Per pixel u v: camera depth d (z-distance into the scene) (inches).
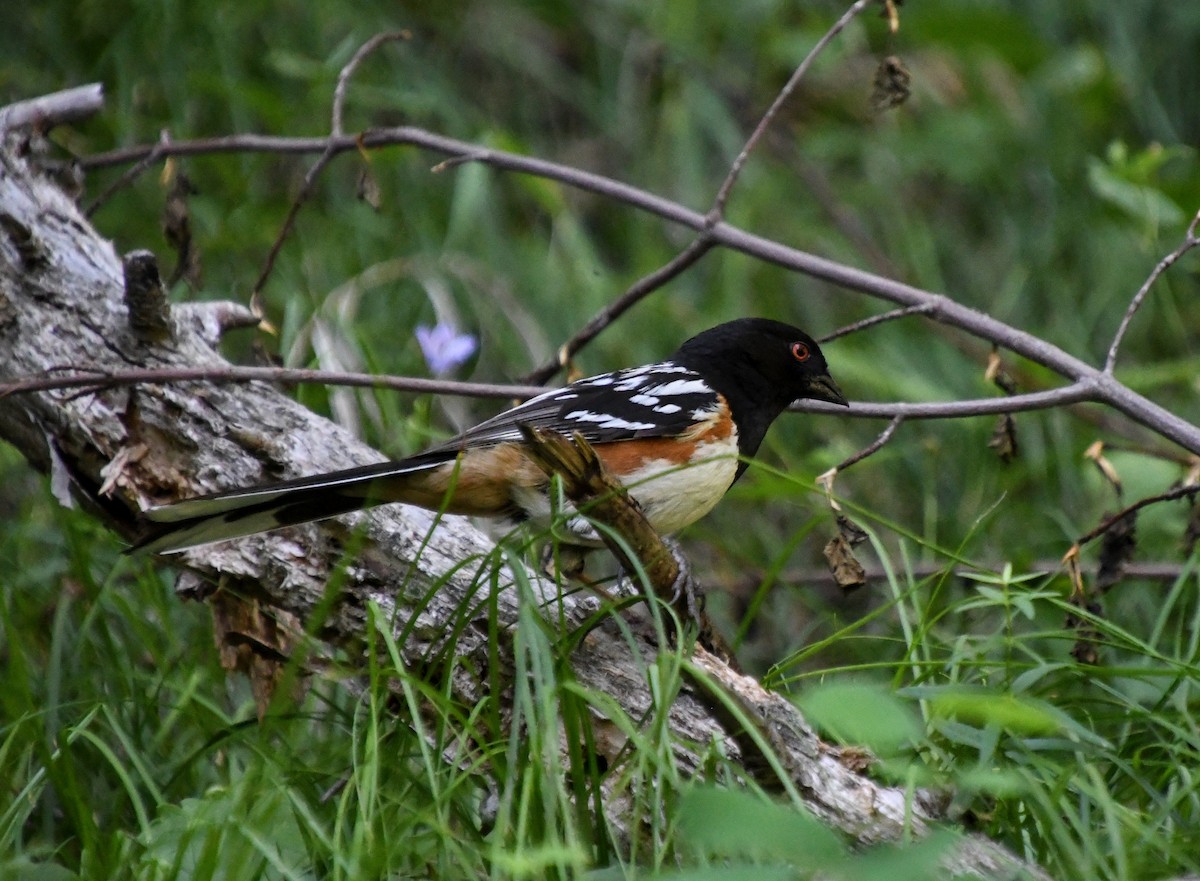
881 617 373.4
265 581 253.9
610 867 206.5
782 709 232.5
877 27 498.0
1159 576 339.6
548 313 447.5
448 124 477.4
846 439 434.3
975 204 516.7
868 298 475.5
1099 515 384.8
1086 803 227.8
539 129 514.3
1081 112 501.4
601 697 205.0
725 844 150.3
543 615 238.1
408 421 348.2
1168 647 345.4
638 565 219.8
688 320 456.4
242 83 443.5
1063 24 530.0
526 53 512.1
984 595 259.0
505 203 492.4
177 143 339.3
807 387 320.5
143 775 243.3
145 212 438.6
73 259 279.7
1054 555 398.0
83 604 307.7
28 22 467.8
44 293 274.2
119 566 309.4
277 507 246.7
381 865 203.3
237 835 207.2
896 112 523.2
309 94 454.3
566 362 341.1
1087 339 467.8
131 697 283.7
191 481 265.7
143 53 454.3
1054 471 411.5
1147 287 293.9
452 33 509.7
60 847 235.3
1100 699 255.6
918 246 494.0
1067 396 292.5
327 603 228.5
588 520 225.6
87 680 284.4
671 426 283.6
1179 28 520.1
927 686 227.5
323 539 254.8
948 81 531.5
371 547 255.3
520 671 205.9
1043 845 231.0
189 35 456.1
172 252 428.1
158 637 311.4
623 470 284.4
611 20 520.1
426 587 253.1
